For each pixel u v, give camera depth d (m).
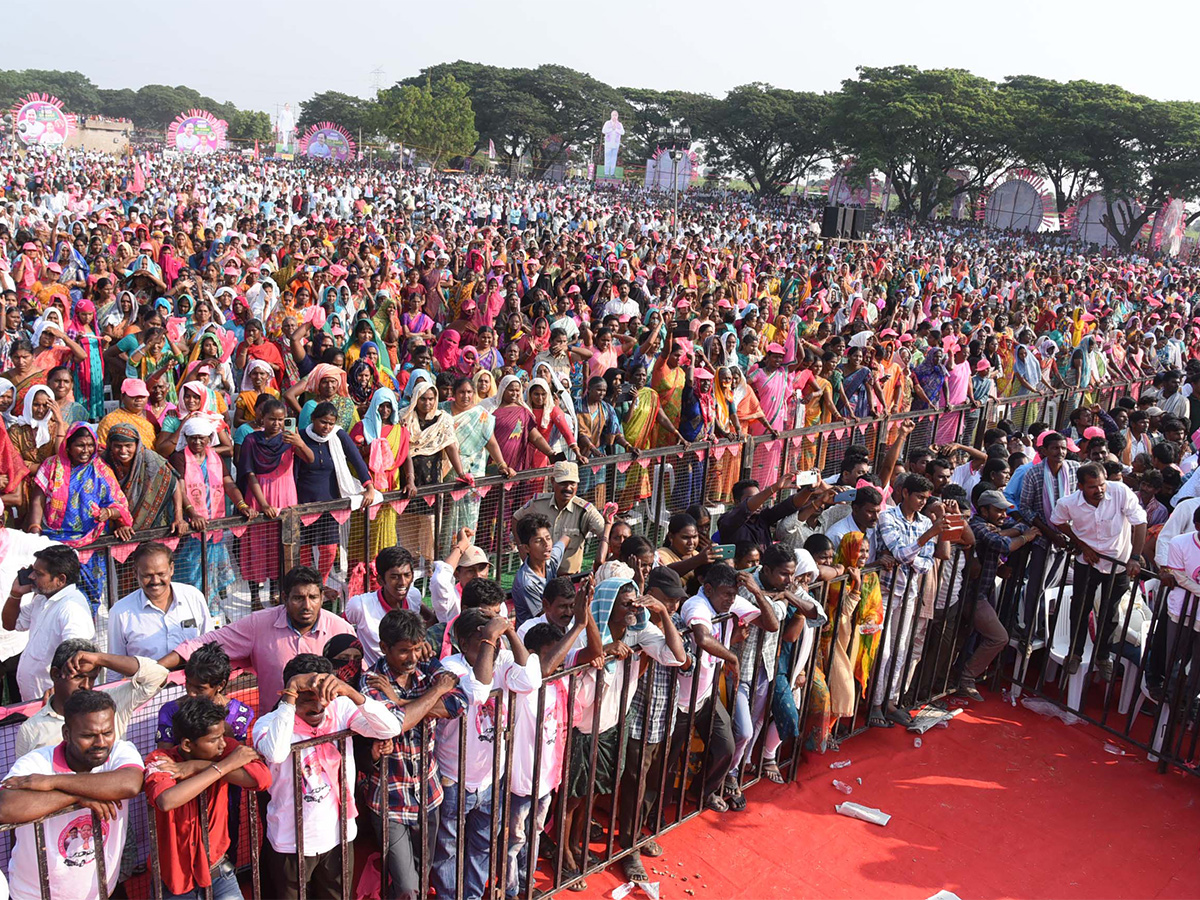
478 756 4.11
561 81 102.12
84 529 5.38
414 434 6.80
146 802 3.81
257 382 7.92
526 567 5.47
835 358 10.35
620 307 14.33
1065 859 4.72
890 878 4.51
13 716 3.92
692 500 8.22
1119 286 28.59
